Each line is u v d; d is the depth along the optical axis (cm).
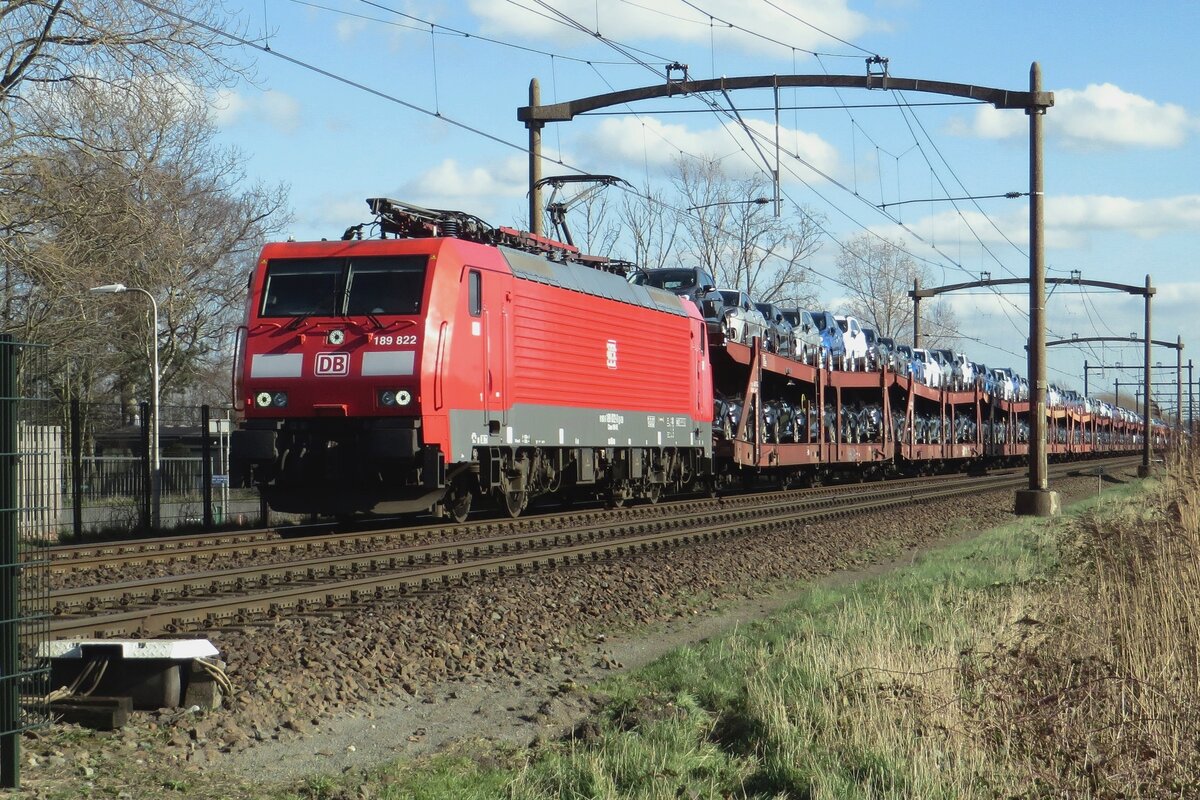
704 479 3103
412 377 1758
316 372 1792
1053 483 4381
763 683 904
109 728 767
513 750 802
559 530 1950
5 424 666
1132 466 6475
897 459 4372
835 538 2108
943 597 1335
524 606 1263
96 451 4778
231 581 1322
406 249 1816
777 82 2397
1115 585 1104
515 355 1992
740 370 3138
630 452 2470
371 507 1839
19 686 670
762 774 745
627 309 2430
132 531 2216
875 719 787
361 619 1112
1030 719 746
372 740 815
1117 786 674
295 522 2475
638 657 1138
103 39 2294
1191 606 1021
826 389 3722
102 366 4784
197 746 757
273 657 951
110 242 2817
